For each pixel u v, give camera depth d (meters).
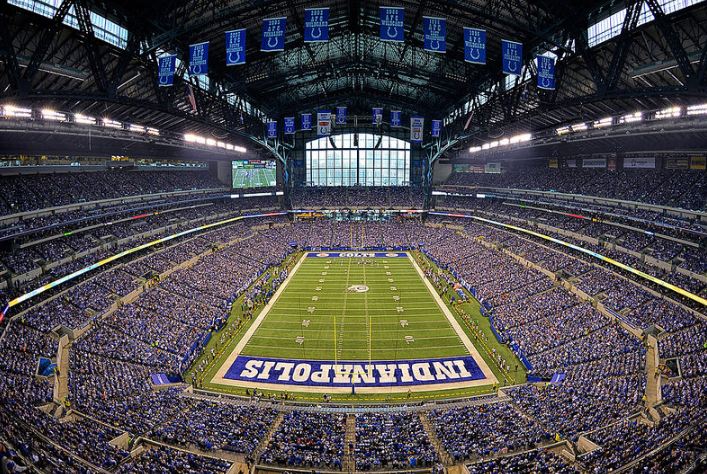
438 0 44.12
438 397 38.25
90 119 48.59
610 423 28.17
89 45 37.50
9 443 18.91
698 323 41.59
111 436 26.41
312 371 42.88
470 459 25.58
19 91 32.34
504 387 38.75
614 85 39.94
